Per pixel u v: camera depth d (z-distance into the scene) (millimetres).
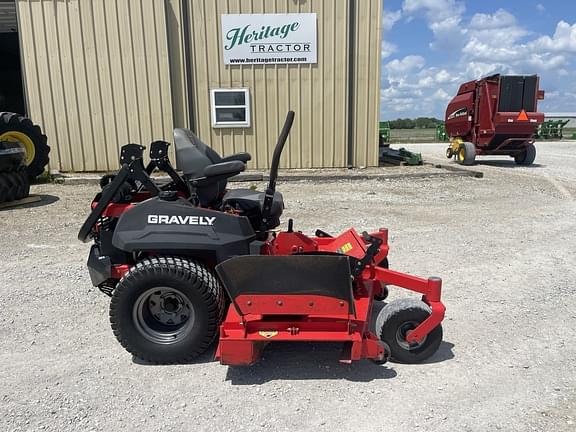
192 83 11516
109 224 3713
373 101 11898
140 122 11516
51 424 2727
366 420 2742
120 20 11094
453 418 2750
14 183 8367
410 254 5684
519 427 2664
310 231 6574
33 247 6023
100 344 3652
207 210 3367
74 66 11203
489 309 4211
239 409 2854
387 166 12914
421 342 3330
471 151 14438
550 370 3252
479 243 6129
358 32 11516
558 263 5402
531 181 11094
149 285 3236
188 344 3295
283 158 11953
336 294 3066
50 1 10945
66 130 11430
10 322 3998
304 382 3139
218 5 11234
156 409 2859
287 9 11328
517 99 13938
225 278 3074
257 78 11570
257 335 3117
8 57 18891
